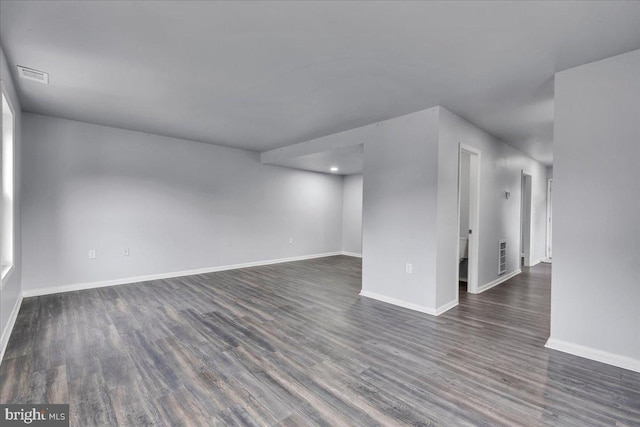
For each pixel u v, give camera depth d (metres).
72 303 3.77
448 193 3.72
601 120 2.43
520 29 2.07
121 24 2.08
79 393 1.97
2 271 2.79
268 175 6.62
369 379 2.17
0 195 2.43
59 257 4.22
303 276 5.50
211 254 5.75
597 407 1.87
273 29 2.13
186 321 3.23
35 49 2.41
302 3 1.85
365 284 4.26
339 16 1.97
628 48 2.28
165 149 5.16
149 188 5.00
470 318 3.41
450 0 1.79
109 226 4.63
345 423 1.72
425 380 2.16
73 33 2.19
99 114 4.03
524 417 1.77
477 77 2.80
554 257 2.64
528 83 2.91
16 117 3.31
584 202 2.50
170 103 3.61
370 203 4.21
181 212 5.36
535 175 6.97
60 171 4.21
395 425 1.71
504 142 5.24
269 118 4.11
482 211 4.56
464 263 5.32
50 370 2.24
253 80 2.95
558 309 2.62
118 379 2.14
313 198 7.55
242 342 2.75
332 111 3.78
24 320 3.20
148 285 4.70
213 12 1.95
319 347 2.66
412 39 2.22
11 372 2.21
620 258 2.35
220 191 5.86
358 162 6.18
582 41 2.20
